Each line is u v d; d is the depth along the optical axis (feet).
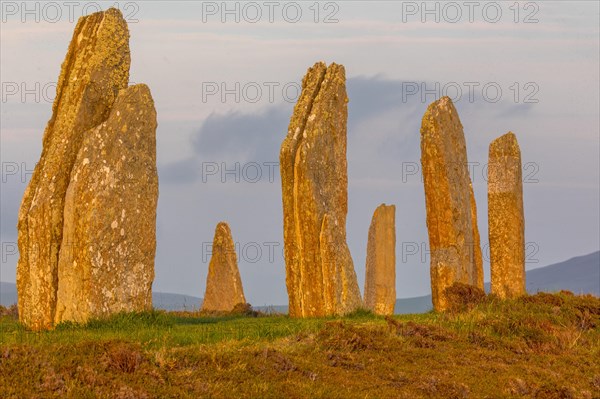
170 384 79.71
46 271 115.55
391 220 192.03
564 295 138.62
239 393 79.77
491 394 89.20
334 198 151.12
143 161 118.73
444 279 152.76
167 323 114.83
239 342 96.12
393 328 109.50
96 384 76.64
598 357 110.01
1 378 74.23
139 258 117.60
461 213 156.87
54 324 114.93
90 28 124.16
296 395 80.79
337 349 98.78
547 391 91.61
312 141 148.77
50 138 121.80
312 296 145.38
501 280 167.53
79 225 113.50
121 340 86.58
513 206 167.94
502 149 169.48
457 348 106.83
